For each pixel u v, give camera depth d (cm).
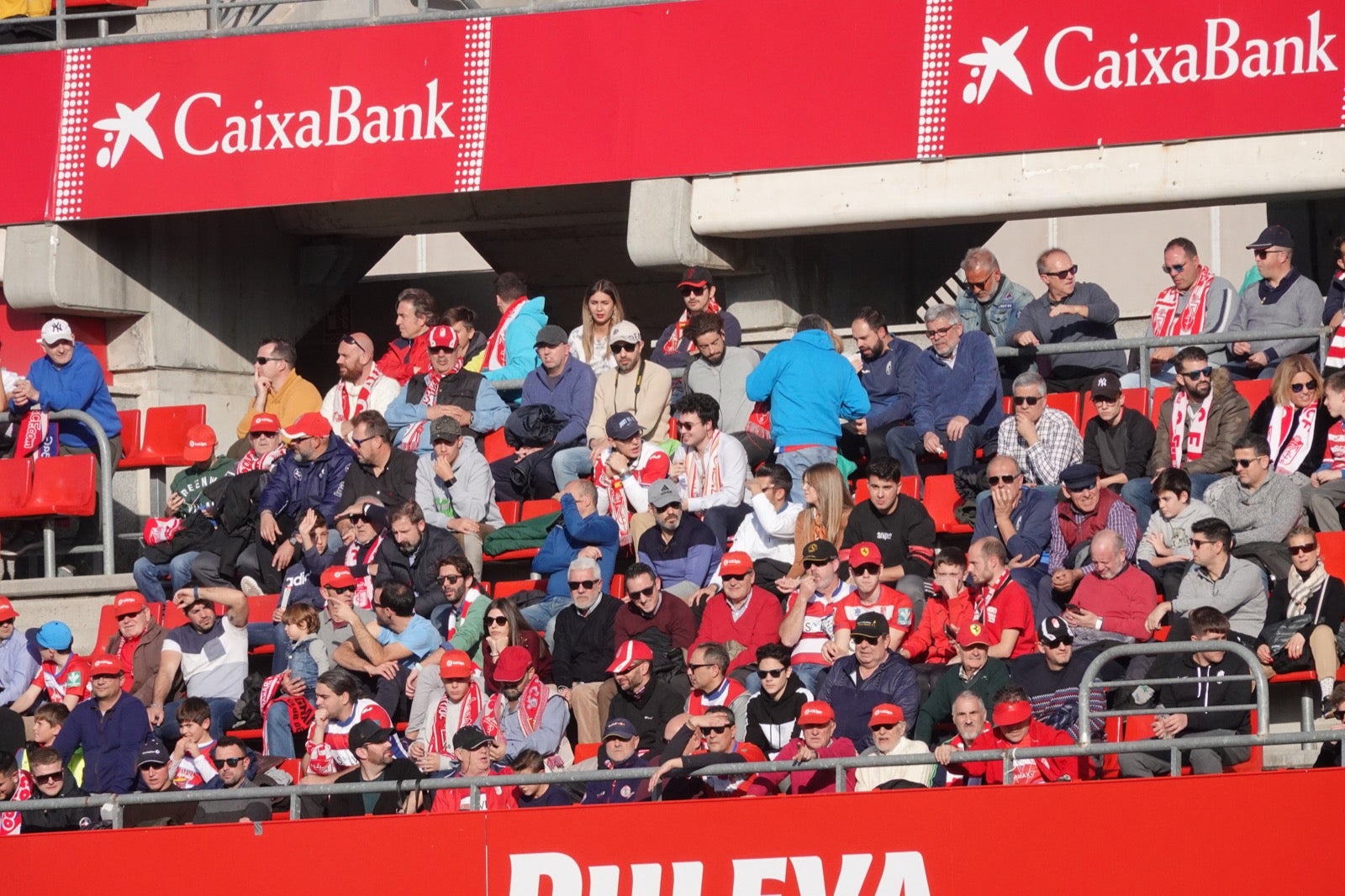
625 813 3334
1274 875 3066
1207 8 4631
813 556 3897
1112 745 3134
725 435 4397
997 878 3155
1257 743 3092
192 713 4028
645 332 6919
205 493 4834
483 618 4200
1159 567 3897
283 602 4472
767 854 3266
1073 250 8831
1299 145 4562
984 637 3603
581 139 5069
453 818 3416
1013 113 4766
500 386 4959
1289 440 4112
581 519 4288
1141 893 3095
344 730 3916
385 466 4609
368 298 7006
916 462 4562
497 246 6719
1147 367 4472
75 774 4103
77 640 4903
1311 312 4441
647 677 3744
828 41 4916
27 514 5000
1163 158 4662
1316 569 3644
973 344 4434
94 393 5184
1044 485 4166
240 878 3522
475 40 5169
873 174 4875
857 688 3653
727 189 4984
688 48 5016
